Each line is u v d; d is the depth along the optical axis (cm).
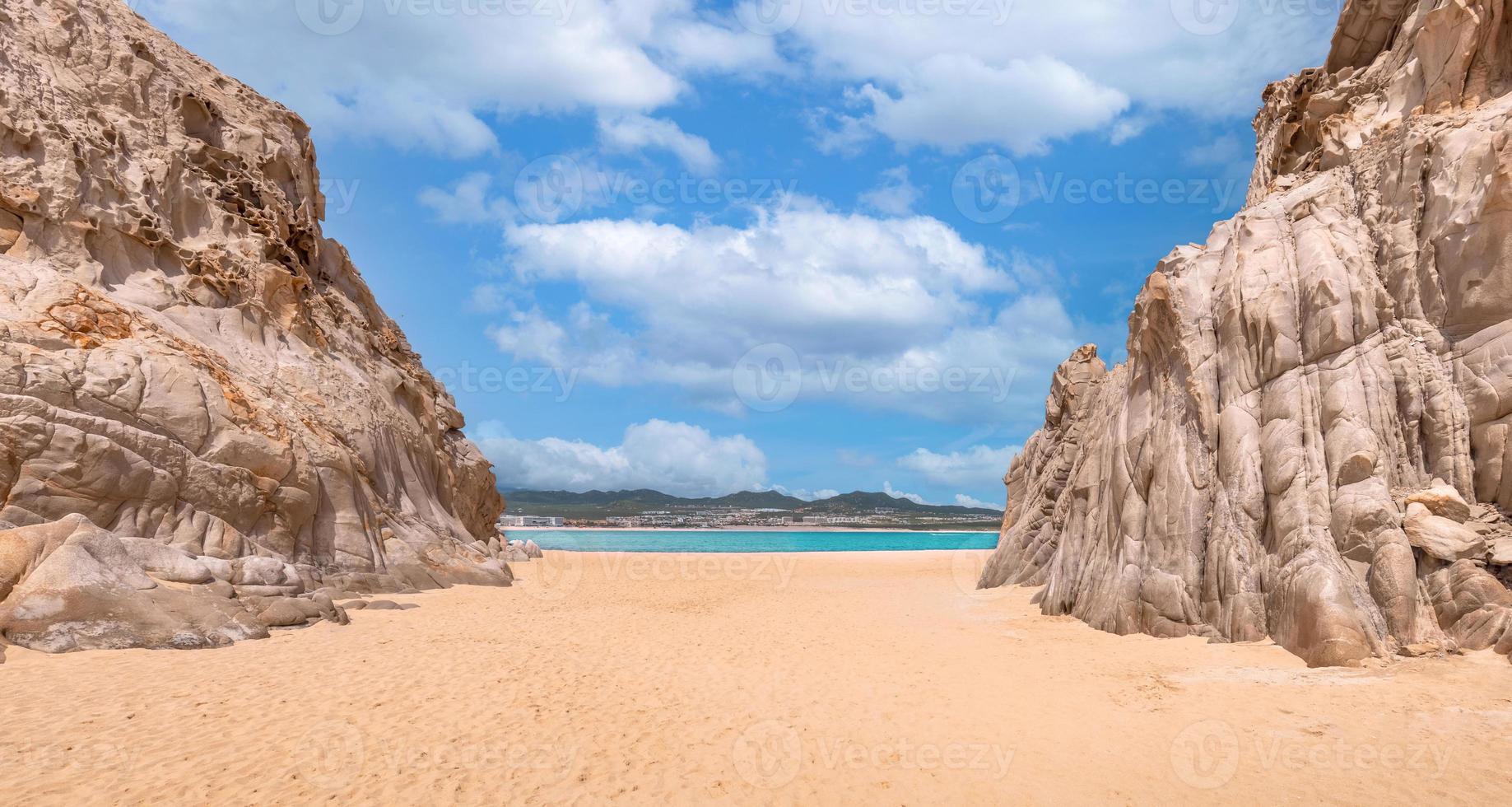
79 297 1588
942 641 1494
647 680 1141
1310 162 1638
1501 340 1087
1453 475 1084
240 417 1716
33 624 1073
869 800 695
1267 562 1206
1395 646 995
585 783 727
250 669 1073
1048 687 1059
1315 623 1050
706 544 7806
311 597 1529
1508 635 928
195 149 2278
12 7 1939
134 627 1148
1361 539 1087
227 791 660
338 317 2703
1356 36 1677
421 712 919
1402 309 1227
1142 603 1374
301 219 2694
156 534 1445
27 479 1290
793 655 1360
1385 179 1352
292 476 1783
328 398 2219
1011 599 2091
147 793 646
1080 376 2517
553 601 2083
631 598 2286
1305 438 1234
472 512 3331
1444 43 1362
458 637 1428
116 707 862
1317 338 1281
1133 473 1540
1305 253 1371
